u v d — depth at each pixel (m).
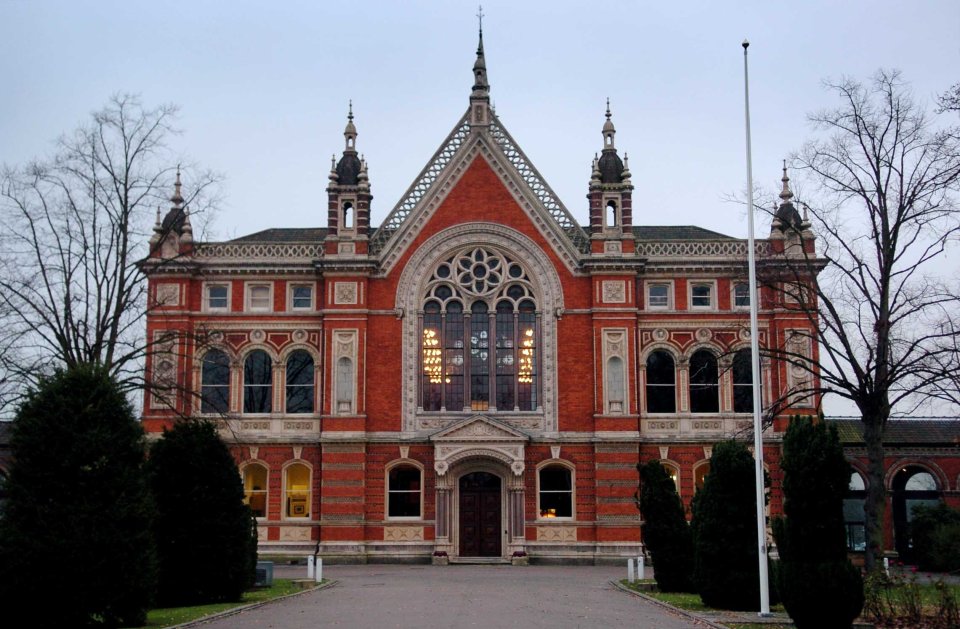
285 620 29.86
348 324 60.03
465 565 57.16
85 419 28.42
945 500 61.47
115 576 27.44
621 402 59.22
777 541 29.14
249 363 61.09
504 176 61.91
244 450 59.69
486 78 62.88
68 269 45.53
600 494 58.34
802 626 27.94
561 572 52.53
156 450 36.16
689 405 60.16
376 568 55.09
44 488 27.64
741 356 53.59
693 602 35.72
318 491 59.34
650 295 61.69
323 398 59.59
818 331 46.09
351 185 61.84
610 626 28.58
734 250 61.50
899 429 64.00
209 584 35.16
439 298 61.09
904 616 29.88
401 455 59.19
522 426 59.56
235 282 61.47
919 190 44.25
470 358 60.50
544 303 60.72
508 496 58.50
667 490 42.12
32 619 26.97
